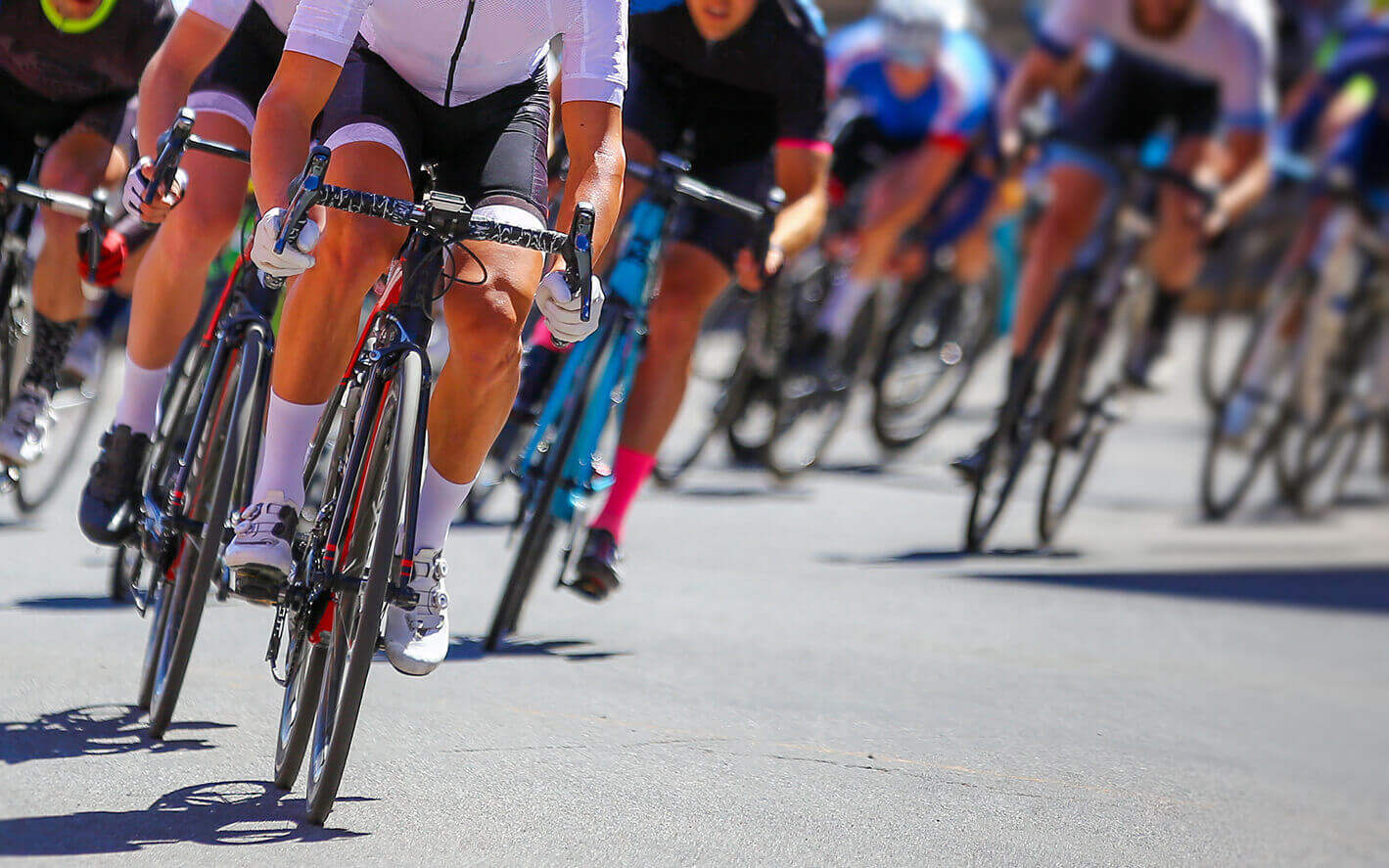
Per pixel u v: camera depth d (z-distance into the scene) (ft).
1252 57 79.10
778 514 84.02
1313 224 96.27
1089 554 80.74
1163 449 121.49
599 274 57.72
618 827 36.91
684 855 35.45
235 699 44.37
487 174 38.50
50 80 52.26
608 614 59.72
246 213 47.88
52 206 47.55
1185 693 56.08
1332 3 192.65
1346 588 78.07
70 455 68.85
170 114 43.80
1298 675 61.11
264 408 41.11
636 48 54.75
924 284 98.37
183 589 41.16
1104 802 42.50
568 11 36.94
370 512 35.88
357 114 37.60
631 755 42.50
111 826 34.22
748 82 54.60
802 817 38.70
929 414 103.71
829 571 70.33
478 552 68.49
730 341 103.24
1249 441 94.68
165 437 44.75
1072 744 47.91
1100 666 58.29
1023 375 76.23
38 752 38.50
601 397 54.13
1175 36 78.38
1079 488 80.74
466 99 38.47
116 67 52.44
